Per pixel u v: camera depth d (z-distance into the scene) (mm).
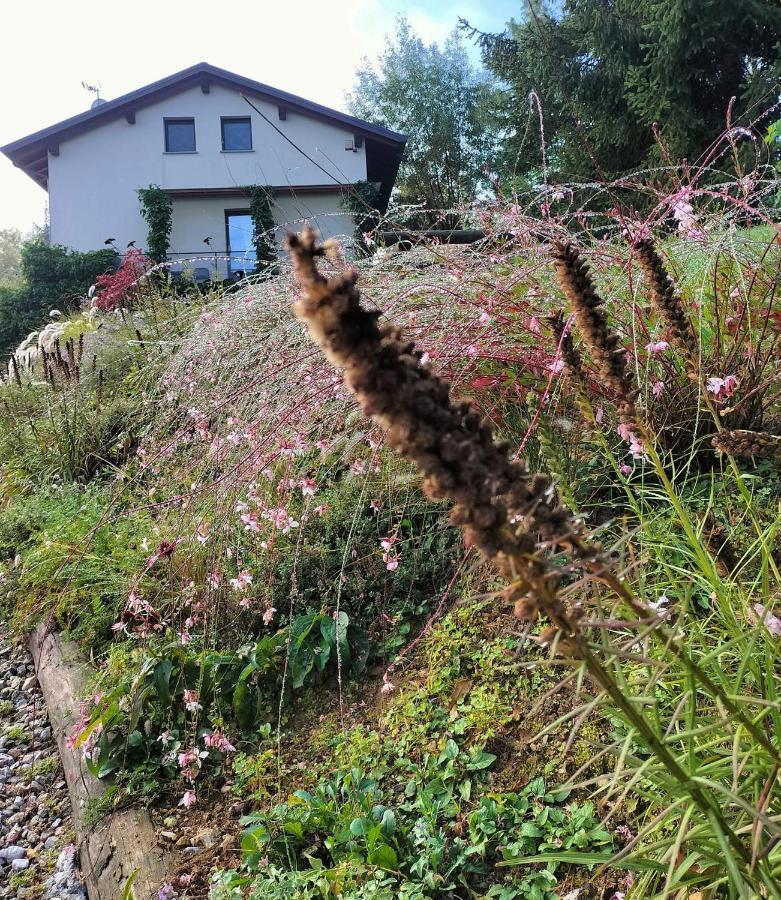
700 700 1968
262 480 3848
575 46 16484
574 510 2059
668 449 3168
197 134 21438
